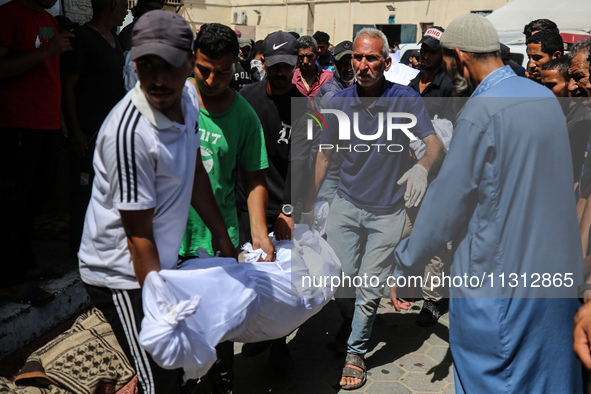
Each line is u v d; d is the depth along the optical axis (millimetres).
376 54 2561
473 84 2055
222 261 2164
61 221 4348
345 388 2973
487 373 2020
